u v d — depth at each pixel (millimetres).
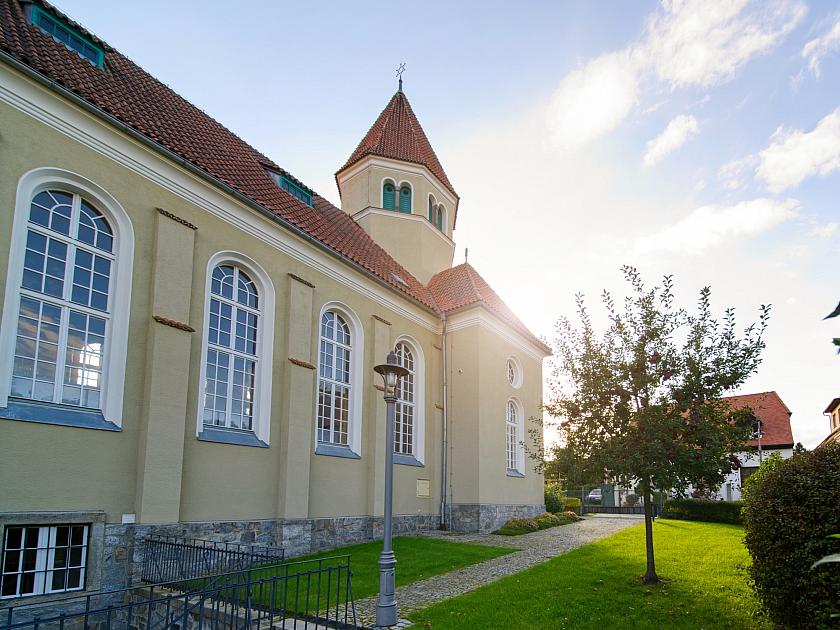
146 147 11242
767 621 8008
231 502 12156
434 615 8500
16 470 8594
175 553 9812
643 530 18812
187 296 11617
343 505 15492
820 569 6625
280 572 9477
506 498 20938
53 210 9883
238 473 12422
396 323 19094
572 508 29312
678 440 9914
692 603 9070
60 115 9891
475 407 19891
